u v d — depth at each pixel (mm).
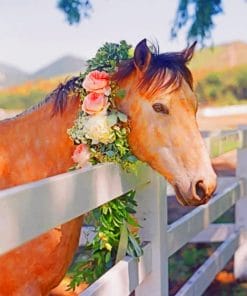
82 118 1700
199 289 2828
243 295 3715
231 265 4188
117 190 1740
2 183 1686
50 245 1661
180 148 1673
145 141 1699
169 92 1678
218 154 3064
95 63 1821
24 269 1626
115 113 1703
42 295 1721
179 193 1679
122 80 1730
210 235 3998
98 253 1877
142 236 2135
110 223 1820
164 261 2199
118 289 1796
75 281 1952
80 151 1702
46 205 1272
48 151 1750
